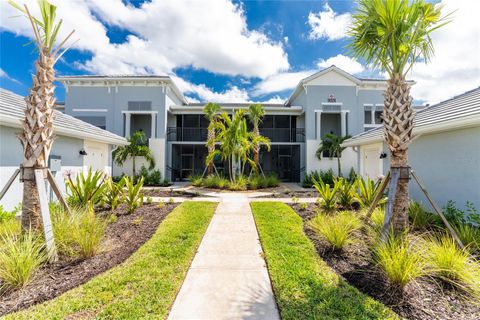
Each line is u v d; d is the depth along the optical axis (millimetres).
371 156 9219
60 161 7016
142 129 17812
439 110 6605
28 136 3389
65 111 16047
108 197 6230
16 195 5402
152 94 16141
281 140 18562
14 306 2359
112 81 15922
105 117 16062
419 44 3809
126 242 4137
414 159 6609
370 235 4012
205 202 7879
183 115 18344
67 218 3945
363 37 3848
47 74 3484
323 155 16328
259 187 12516
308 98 16688
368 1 3822
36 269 2961
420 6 3559
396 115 3803
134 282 2791
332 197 6270
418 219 4770
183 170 18469
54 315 2195
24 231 3342
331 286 2725
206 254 3795
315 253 3656
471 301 2445
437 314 2277
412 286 2662
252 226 5375
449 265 2766
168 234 4508
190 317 2287
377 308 2338
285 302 2453
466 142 5078
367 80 16891
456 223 4629
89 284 2707
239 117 12273
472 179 4930
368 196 6129
